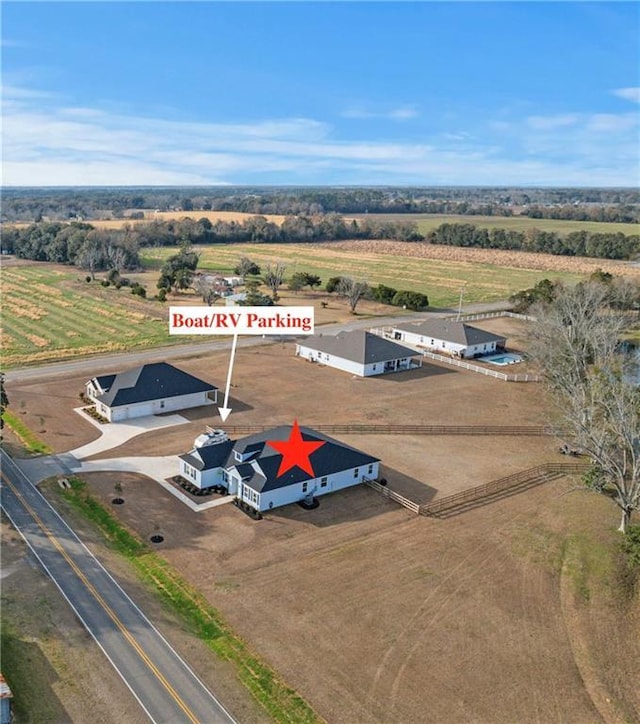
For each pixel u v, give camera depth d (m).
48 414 57.38
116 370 71.56
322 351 77.00
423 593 33.59
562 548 38.56
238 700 26.00
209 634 29.89
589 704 26.72
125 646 28.62
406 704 26.14
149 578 34.06
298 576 34.69
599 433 42.94
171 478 45.56
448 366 78.50
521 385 71.31
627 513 39.94
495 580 35.06
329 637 29.94
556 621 31.89
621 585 35.16
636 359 66.94
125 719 24.70
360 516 41.41
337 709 25.75
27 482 44.19
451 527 40.47
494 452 52.78
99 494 43.00
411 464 49.72
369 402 63.72
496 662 28.81
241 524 39.81
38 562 34.66
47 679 26.39
